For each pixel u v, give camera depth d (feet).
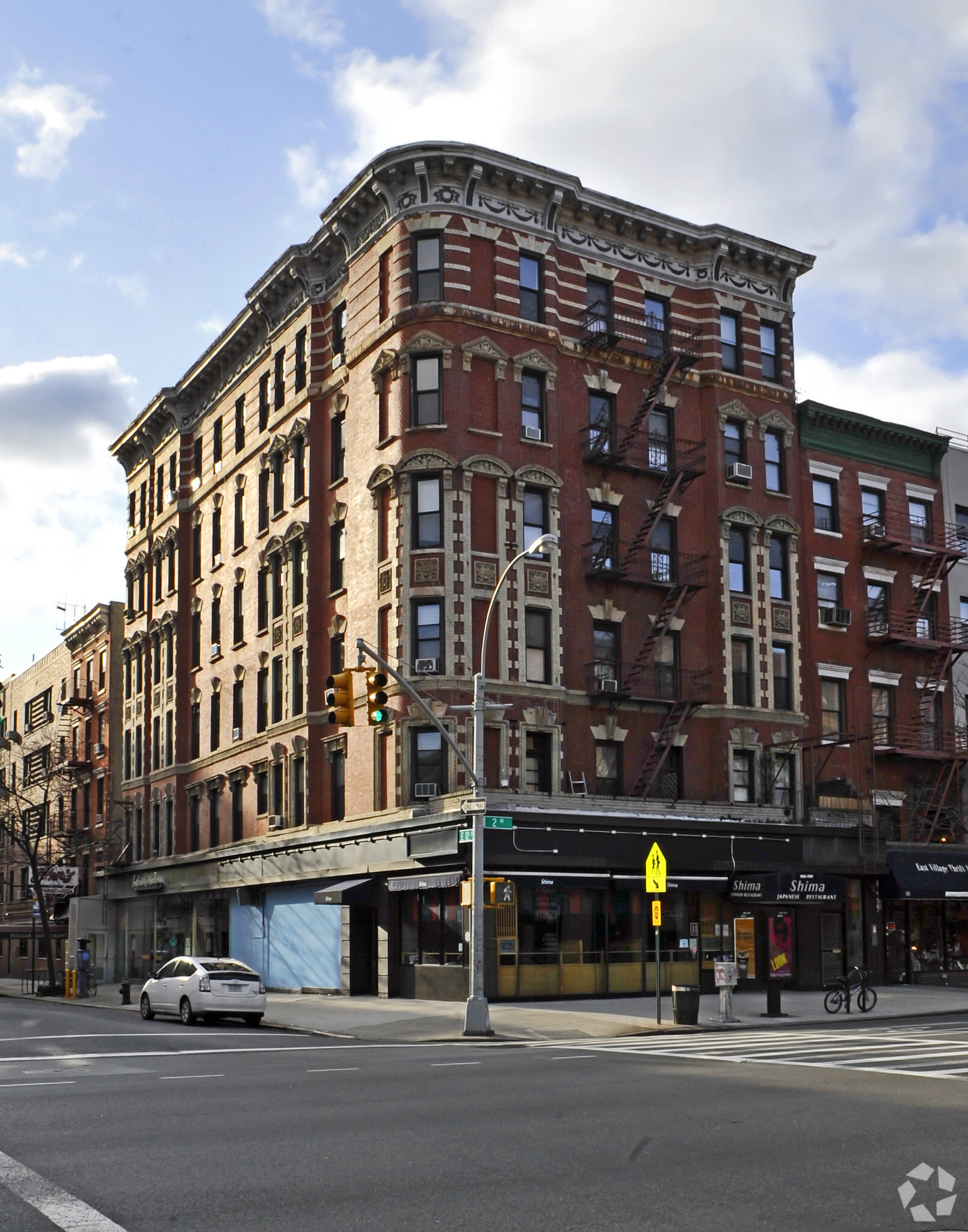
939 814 150.41
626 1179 32.30
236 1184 31.78
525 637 126.62
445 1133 39.37
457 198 131.34
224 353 175.73
